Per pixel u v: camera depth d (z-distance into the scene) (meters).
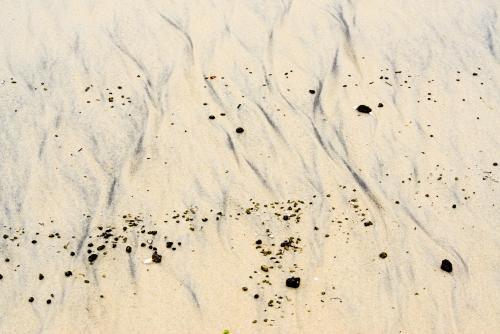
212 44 6.52
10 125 5.60
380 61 6.43
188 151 5.41
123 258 4.51
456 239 4.71
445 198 5.04
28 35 6.58
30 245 4.61
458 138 5.61
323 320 4.13
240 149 5.44
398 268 4.48
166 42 6.54
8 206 4.92
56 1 7.00
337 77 6.21
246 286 4.33
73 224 4.77
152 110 5.80
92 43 6.49
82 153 5.36
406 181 5.19
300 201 5.00
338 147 5.49
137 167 5.26
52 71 6.17
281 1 7.08
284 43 6.57
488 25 6.96
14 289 4.31
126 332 4.06
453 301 4.28
